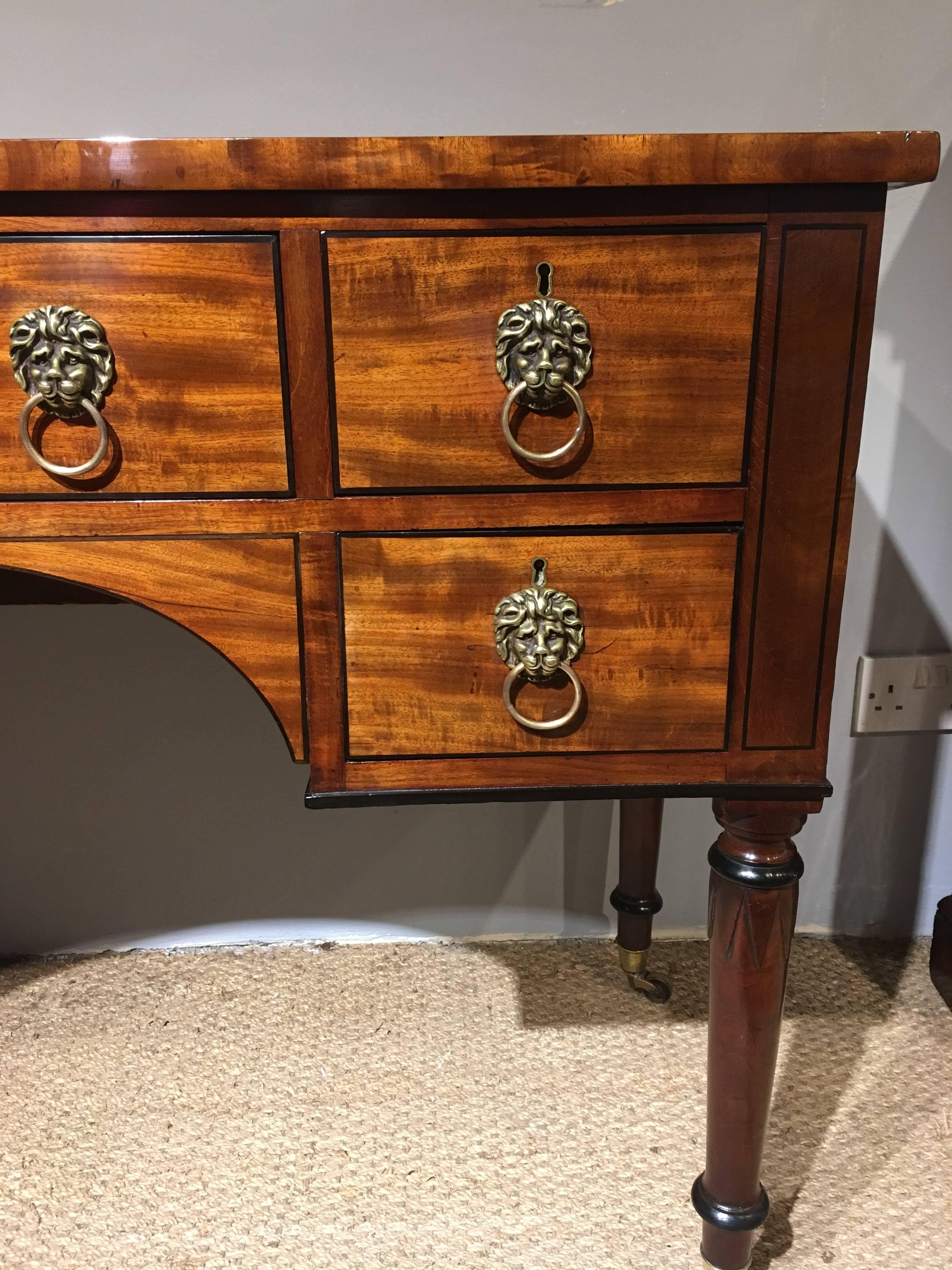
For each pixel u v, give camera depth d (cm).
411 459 51
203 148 45
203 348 49
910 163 46
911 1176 73
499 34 80
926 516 92
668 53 81
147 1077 85
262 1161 75
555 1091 83
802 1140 76
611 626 54
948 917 94
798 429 51
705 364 50
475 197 47
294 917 105
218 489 51
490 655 54
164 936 104
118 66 79
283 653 54
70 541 52
